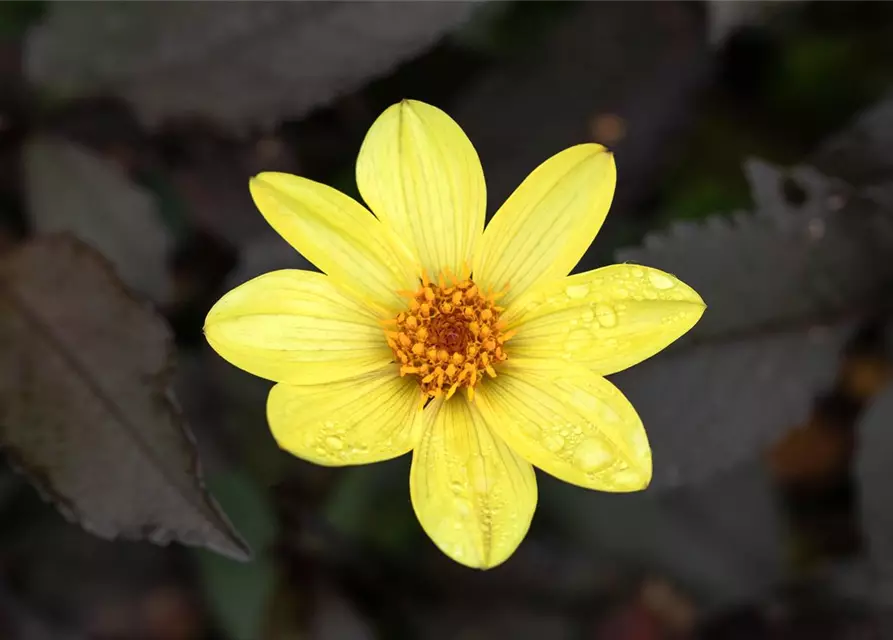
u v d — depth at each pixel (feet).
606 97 1.80
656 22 1.81
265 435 1.73
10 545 1.80
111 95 1.67
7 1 1.83
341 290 1.53
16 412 1.54
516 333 1.55
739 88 1.96
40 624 1.81
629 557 1.84
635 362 1.50
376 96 1.87
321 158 1.85
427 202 1.54
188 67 1.65
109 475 1.53
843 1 1.92
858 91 1.93
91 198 1.70
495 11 1.87
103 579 1.81
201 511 1.52
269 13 1.63
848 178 1.72
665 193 1.91
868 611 1.85
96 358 1.56
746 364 1.65
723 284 1.65
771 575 1.85
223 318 1.49
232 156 1.76
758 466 1.85
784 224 1.66
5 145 1.70
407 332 1.55
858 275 1.66
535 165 1.78
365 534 1.82
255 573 1.74
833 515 1.96
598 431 1.50
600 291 1.51
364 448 1.50
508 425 1.52
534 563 1.86
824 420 1.98
